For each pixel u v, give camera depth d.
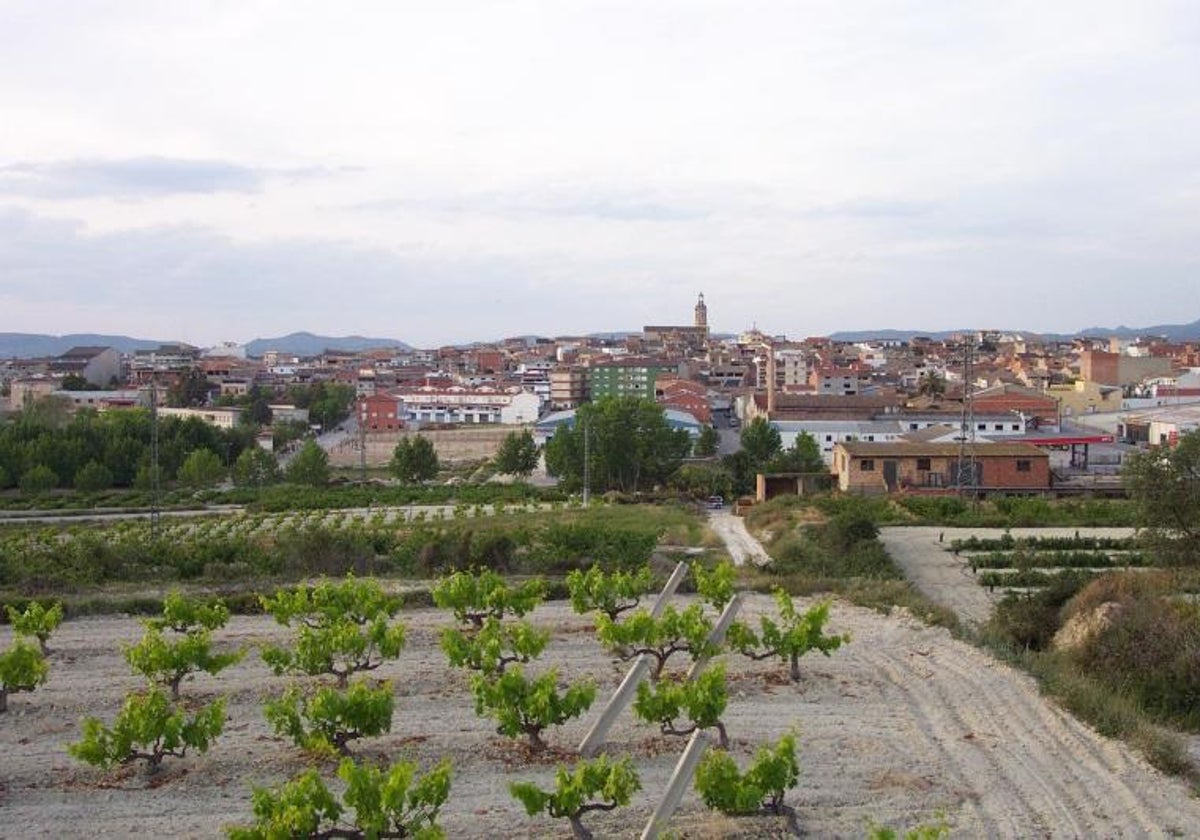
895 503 79.25
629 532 63.34
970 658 34.34
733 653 34.50
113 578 51.81
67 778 24.39
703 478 116.44
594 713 28.77
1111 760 25.81
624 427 114.69
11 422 147.88
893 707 29.52
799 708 29.33
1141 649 33.34
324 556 54.09
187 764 25.12
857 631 38.00
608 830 21.62
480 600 36.94
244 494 118.81
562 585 45.03
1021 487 92.00
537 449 144.88
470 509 97.88
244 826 21.12
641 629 31.47
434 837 18.27
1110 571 49.94
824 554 58.28
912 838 17.52
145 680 32.06
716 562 57.81
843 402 160.38
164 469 135.50
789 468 114.25
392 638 31.53
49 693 30.78
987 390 161.50
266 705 25.47
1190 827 22.22
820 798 23.27
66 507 111.56
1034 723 28.31
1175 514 46.09
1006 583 52.41
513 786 20.44
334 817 19.56
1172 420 133.75
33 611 34.38
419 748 26.09
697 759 20.59
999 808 22.98
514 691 25.80
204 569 53.66
